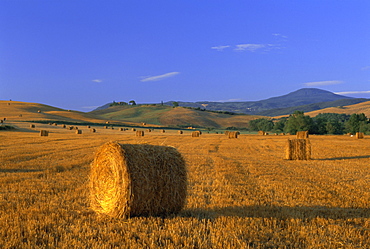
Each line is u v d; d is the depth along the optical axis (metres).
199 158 21.95
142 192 8.11
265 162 20.69
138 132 52.00
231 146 35.62
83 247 6.07
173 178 8.56
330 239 6.65
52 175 14.19
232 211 8.58
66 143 33.00
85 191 10.88
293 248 6.27
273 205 9.46
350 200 10.17
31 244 6.27
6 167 16.20
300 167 18.31
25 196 10.02
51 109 141.12
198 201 9.78
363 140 48.56
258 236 6.81
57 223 7.54
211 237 6.55
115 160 8.12
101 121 119.00
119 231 7.17
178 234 6.73
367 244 6.50
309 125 103.56
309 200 10.12
